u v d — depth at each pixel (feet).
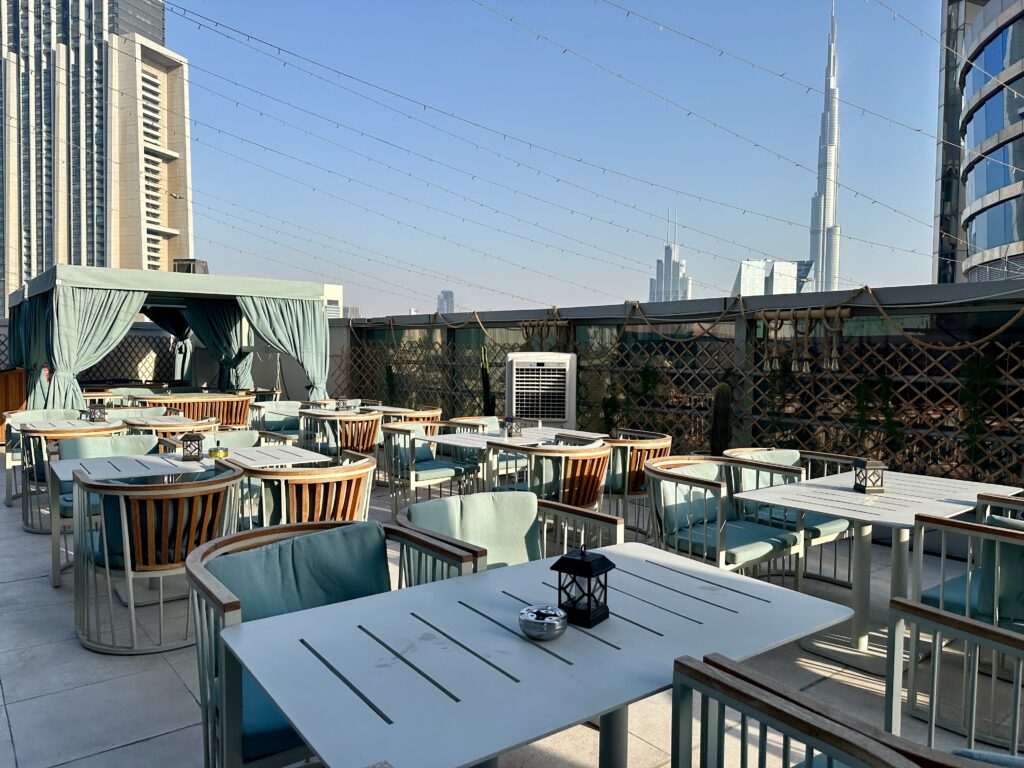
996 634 5.12
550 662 4.48
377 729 3.71
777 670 9.25
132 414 20.68
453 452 18.78
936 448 15.72
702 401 20.45
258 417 22.39
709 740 3.93
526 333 25.00
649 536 14.84
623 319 22.39
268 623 5.10
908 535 9.33
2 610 10.97
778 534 10.89
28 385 27.12
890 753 3.08
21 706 8.08
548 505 8.14
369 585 6.86
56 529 11.98
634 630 5.00
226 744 4.96
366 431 19.44
